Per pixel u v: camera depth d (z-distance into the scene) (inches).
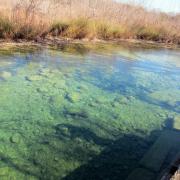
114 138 132.6
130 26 432.1
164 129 148.2
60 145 120.7
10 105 146.6
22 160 107.5
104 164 112.3
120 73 234.7
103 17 389.1
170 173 95.0
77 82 196.5
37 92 167.9
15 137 120.9
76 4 382.6
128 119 153.9
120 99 179.5
